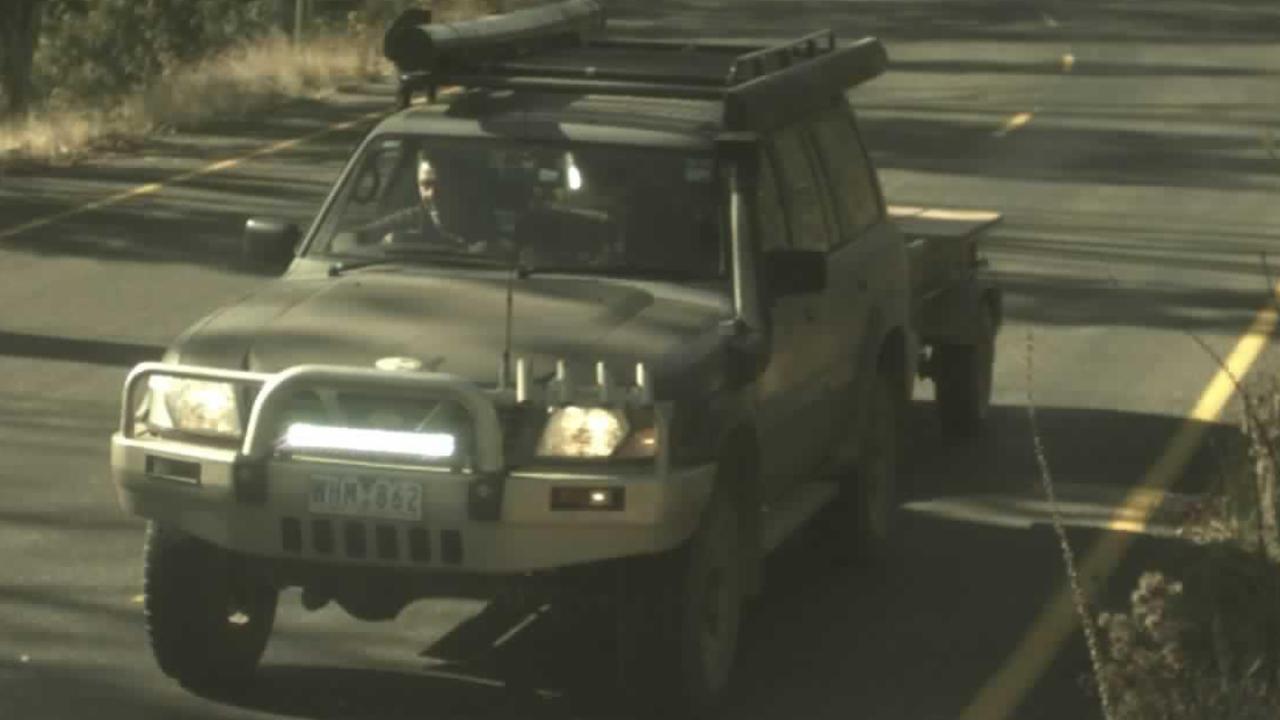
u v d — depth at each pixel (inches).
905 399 670.5
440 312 500.7
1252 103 1943.9
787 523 563.8
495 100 568.4
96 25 2080.5
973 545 673.6
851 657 561.9
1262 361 962.1
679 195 536.4
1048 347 991.0
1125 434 828.6
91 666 530.9
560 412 468.1
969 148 1665.8
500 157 545.3
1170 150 1665.8
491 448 461.7
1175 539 660.1
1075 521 704.4
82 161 1504.7
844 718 513.7
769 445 543.5
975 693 534.6
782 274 526.0
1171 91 2025.1
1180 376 932.0
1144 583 456.8
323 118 1734.7
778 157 570.6
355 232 545.6
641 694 488.7
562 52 633.6
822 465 616.4
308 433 470.0
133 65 2055.9
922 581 633.6
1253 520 563.8
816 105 588.4
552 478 461.7
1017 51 2337.6
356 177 553.6
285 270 558.6
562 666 540.1
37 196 1362.0
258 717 498.9
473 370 475.8
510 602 486.3
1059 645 574.2
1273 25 2667.3
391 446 466.6
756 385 526.6
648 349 487.8
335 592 484.1
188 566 496.4
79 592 596.4
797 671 548.4
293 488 467.2
